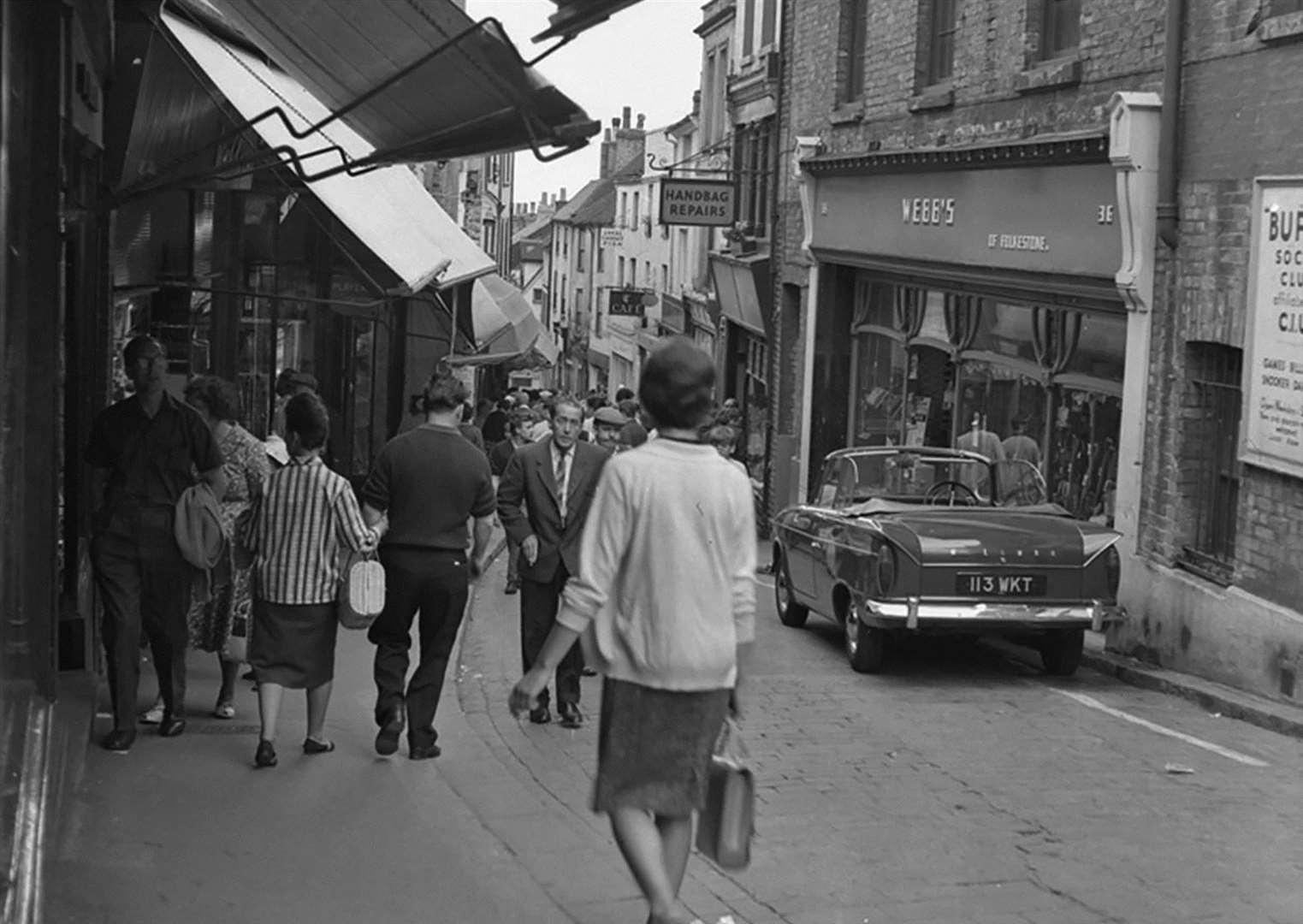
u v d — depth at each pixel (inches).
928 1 772.6
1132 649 535.8
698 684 188.7
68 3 270.1
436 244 596.1
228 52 432.5
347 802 288.5
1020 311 687.7
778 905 242.1
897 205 794.2
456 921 229.0
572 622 188.2
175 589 316.5
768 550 967.0
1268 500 462.0
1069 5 628.4
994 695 453.7
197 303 561.6
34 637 268.8
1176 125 517.7
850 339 917.8
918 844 279.6
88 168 350.3
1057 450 644.7
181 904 229.9
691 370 189.8
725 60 1496.1
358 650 456.1
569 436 372.5
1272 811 309.6
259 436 623.8
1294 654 438.9
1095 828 292.8
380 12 284.0
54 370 275.4
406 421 654.5
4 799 210.8
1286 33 451.8
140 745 319.9
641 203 2356.1
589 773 331.0
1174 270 525.3
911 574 463.2
